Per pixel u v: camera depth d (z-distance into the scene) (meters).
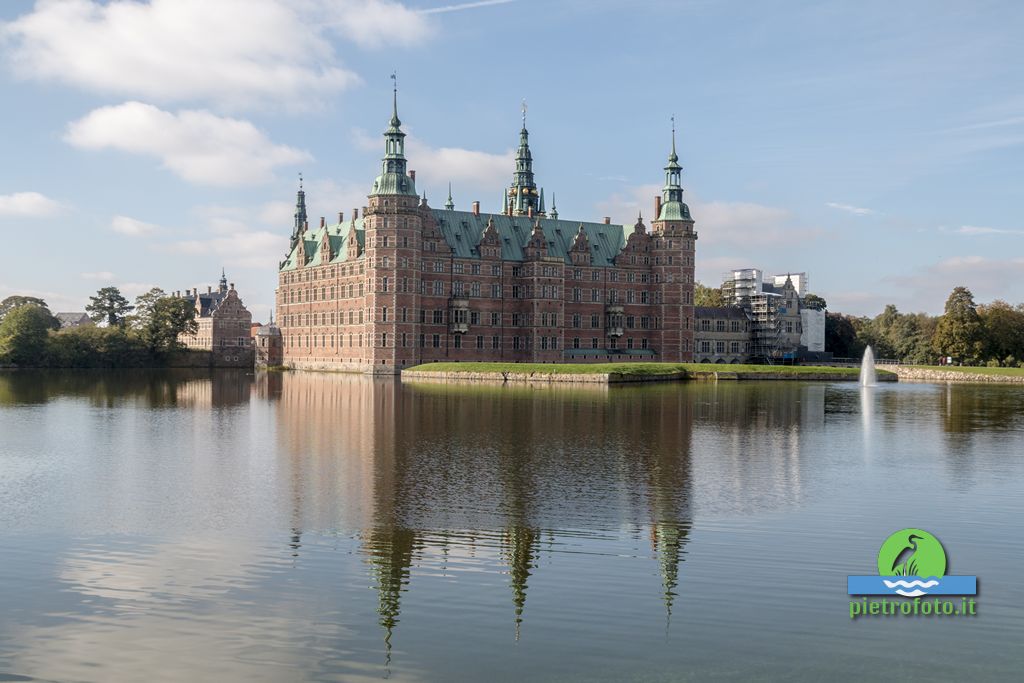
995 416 71.31
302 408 72.06
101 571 25.14
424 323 143.38
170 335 182.12
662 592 23.72
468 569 25.48
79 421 61.66
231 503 33.34
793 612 22.47
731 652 20.05
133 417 64.62
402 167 139.38
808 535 29.44
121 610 22.20
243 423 59.97
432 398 84.06
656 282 163.12
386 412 68.19
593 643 20.48
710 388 107.88
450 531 29.45
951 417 70.12
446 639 20.62
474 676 18.81
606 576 24.98
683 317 162.00
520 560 26.34
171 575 24.81
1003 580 25.14
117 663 19.30
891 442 52.97
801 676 18.91
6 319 159.25
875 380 136.12
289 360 174.38
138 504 33.19
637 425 59.75
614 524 30.55
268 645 20.20
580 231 157.50
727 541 28.56
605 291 159.88
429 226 144.12
